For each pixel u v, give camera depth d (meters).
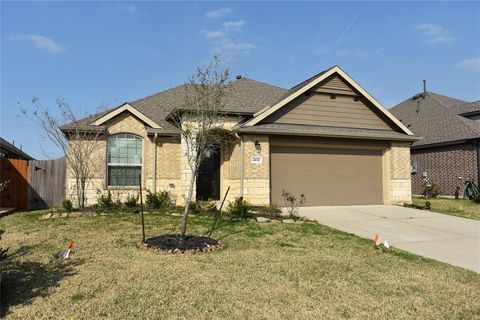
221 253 7.36
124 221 10.63
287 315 4.59
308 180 14.68
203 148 8.65
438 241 9.31
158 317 4.41
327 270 6.46
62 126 13.23
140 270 6.10
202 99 8.56
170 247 7.55
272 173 14.20
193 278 5.77
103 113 14.30
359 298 5.23
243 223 10.64
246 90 16.84
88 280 5.58
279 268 6.45
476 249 8.55
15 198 14.52
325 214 12.91
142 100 17.28
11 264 6.39
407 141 15.99
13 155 20.23
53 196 14.94
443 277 6.35
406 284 5.91
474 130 20.05
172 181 14.42
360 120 15.95
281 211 12.92
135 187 14.16
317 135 14.30
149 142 14.33
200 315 4.50
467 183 19.81
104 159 13.86
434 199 20.02
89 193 13.73
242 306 4.80
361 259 7.29
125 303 4.77
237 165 13.74
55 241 8.20
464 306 5.10
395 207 14.95
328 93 15.42
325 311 4.75
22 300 4.81
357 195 15.41
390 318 4.64
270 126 14.05
